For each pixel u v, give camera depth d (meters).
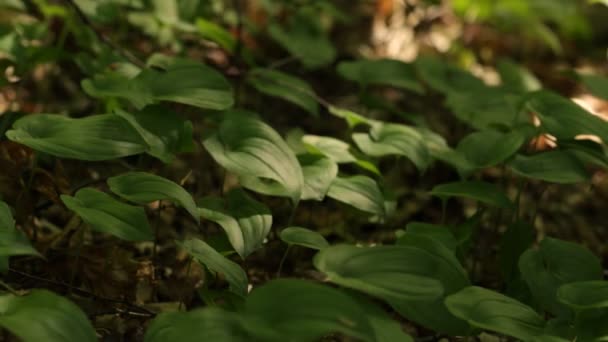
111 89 0.91
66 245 0.92
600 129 0.92
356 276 0.76
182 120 0.89
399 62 1.13
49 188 0.91
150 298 0.90
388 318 0.79
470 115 1.09
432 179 1.13
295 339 0.70
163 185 0.82
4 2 1.09
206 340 0.70
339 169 1.06
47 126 0.85
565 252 0.87
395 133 0.96
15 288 0.87
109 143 0.83
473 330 0.80
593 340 0.80
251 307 0.71
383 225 1.05
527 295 0.90
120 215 0.80
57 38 1.16
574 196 1.15
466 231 0.93
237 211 0.86
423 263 0.77
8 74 1.13
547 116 0.94
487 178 1.14
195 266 0.93
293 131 0.99
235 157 0.86
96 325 0.85
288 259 0.97
